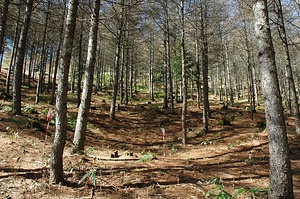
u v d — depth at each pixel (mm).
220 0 13688
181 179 5023
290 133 11336
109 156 7410
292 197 3316
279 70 28719
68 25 4520
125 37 18531
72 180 4461
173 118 18016
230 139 10945
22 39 10477
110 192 4047
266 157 7098
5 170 4723
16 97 10109
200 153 8578
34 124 8766
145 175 5160
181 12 10695
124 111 18875
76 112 14836
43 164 5242
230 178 5203
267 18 3908
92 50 7391
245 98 35219
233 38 20859
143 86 43312
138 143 11211
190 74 23266
